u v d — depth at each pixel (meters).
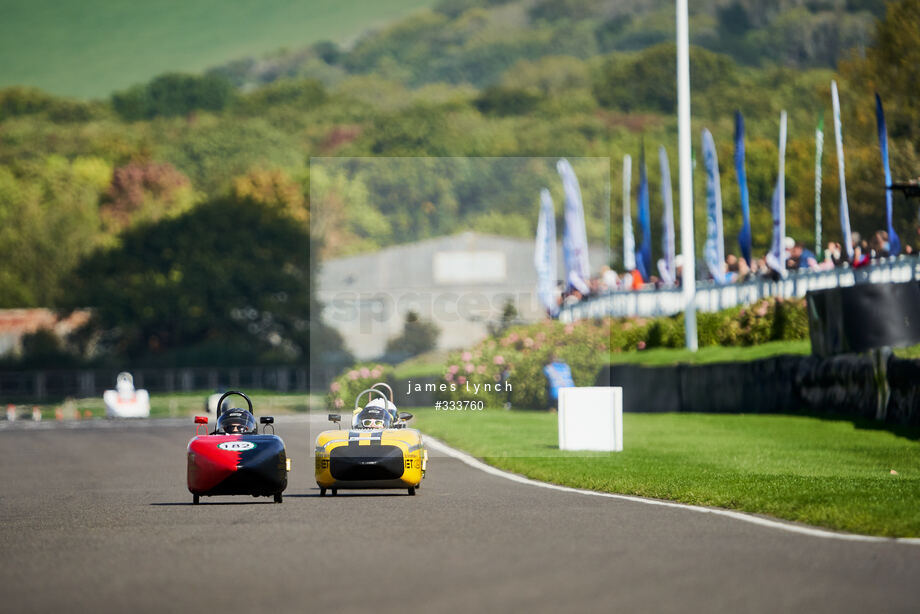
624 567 37.09
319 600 32.22
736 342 134.25
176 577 36.44
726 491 57.72
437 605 31.27
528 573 36.16
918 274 112.12
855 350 99.69
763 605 30.98
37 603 32.66
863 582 34.25
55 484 76.62
